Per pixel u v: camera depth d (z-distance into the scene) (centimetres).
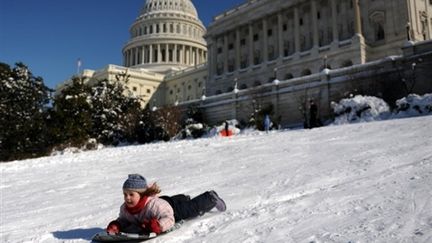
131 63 11869
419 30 5803
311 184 592
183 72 10144
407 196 430
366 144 1009
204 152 1389
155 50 11700
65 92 4441
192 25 12119
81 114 4238
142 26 12100
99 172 1230
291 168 783
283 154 1038
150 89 10475
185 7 12369
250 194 570
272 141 1438
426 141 909
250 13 7338
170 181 824
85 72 10488
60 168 1499
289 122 4181
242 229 389
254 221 413
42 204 748
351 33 6272
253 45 7400
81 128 4138
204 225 425
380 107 3055
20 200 836
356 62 5562
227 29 7775
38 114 4166
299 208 441
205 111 5053
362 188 503
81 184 998
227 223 419
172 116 4788
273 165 863
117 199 705
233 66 7775
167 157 1395
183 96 10138
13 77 4197
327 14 6556
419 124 1325
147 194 416
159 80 10612
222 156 1193
